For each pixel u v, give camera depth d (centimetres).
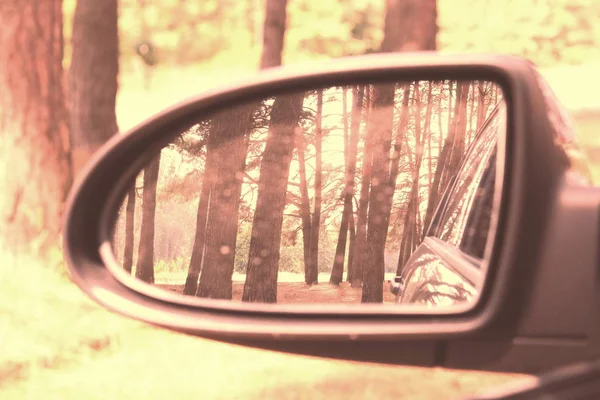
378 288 198
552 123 139
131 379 412
